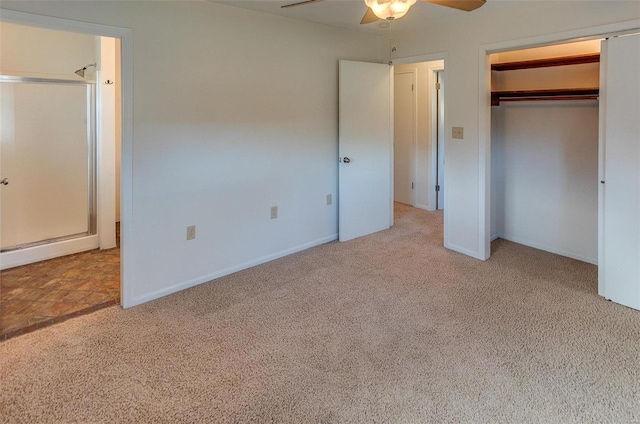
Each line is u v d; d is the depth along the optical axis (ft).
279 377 6.57
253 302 9.35
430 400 5.97
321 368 6.80
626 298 8.80
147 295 9.46
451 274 10.91
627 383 6.26
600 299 9.23
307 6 10.27
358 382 6.41
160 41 8.95
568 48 11.25
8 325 8.30
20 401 6.00
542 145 12.41
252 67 10.78
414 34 12.95
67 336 7.86
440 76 18.08
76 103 12.64
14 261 11.75
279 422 5.59
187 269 10.16
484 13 10.77
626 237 8.64
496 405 5.84
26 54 12.13
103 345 7.54
